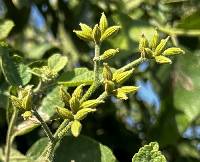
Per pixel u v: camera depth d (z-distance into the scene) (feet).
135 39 1.21
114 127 1.29
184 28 1.27
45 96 0.97
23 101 0.73
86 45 1.39
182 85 1.22
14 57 0.93
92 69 1.36
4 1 1.39
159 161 0.74
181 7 1.38
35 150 0.97
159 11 1.39
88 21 1.41
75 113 0.72
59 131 0.74
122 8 1.38
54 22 1.43
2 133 1.21
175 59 1.24
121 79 0.75
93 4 1.38
